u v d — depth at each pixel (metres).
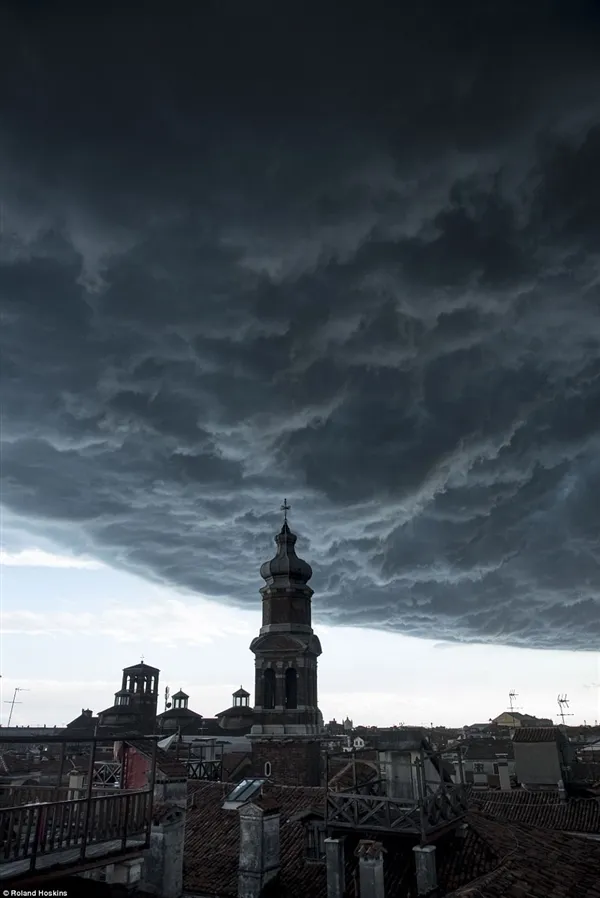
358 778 33.94
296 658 55.97
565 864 21.53
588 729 115.62
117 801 17.20
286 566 59.75
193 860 26.39
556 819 47.94
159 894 19.08
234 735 88.94
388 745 27.88
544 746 63.12
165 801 25.05
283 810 30.64
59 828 17.36
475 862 22.28
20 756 82.00
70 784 39.94
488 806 52.06
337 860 22.52
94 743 17.33
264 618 59.00
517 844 23.34
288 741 52.75
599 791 56.25
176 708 95.62
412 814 22.92
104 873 22.70
